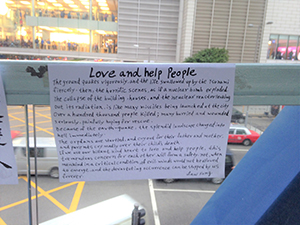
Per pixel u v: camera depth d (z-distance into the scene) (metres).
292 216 0.63
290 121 0.82
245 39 24.53
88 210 2.57
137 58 25.75
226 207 0.84
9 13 22.11
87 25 23.91
